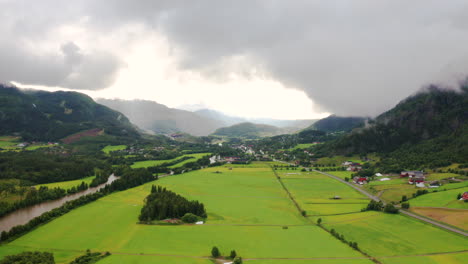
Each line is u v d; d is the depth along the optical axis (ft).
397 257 355.77
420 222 467.93
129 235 426.92
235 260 333.42
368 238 419.95
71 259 347.97
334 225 479.82
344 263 338.13
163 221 488.02
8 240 409.69
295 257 354.74
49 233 438.40
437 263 337.11
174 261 337.93
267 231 451.53
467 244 384.06
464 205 498.28
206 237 422.00
